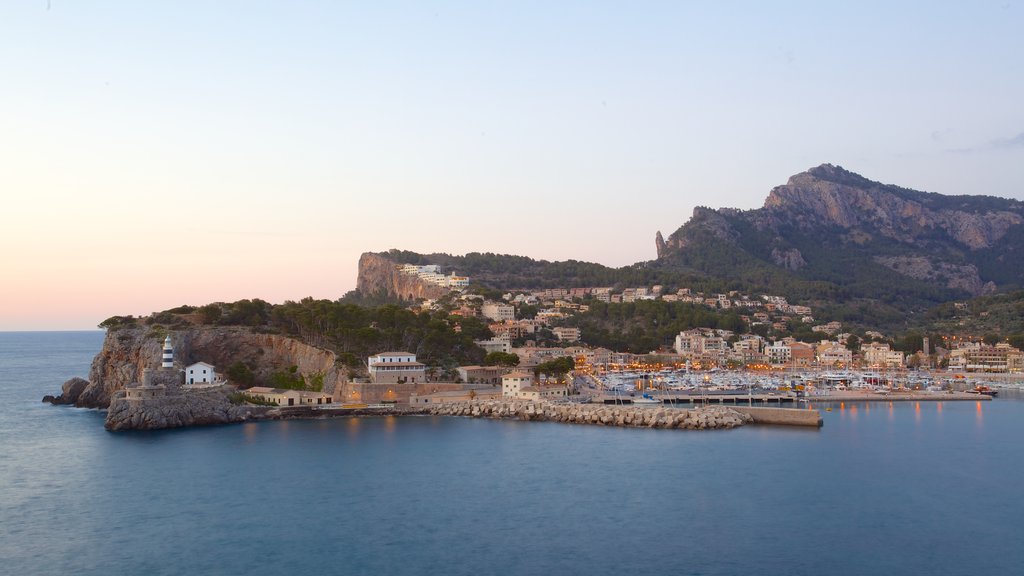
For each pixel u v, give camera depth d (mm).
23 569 122562
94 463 191875
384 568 123125
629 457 197750
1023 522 145250
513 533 138375
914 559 127188
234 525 143125
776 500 158250
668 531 139250
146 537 136750
